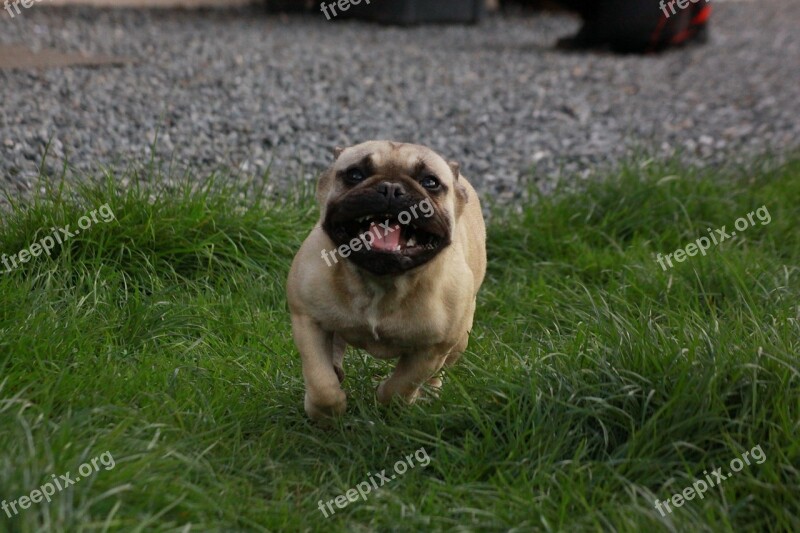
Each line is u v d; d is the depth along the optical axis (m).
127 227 7.47
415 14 19.77
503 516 4.96
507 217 9.36
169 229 7.62
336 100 12.93
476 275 6.59
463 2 20.47
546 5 23.05
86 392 5.54
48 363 5.80
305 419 5.97
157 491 4.67
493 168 11.02
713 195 9.59
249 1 20.98
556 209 9.27
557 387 5.76
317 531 4.92
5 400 5.03
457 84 14.52
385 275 5.45
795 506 4.91
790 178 10.34
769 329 6.17
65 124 10.15
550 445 5.45
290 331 7.05
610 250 8.91
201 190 8.25
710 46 19.06
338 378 6.30
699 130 12.87
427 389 6.05
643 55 17.77
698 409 5.45
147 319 6.79
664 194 9.49
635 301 7.59
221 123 11.14
